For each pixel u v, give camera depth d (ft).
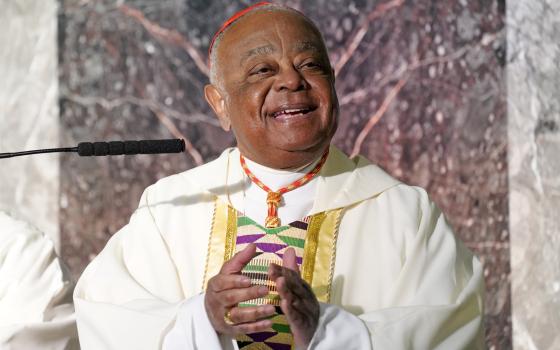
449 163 28.58
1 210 20.08
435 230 16.52
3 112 30.09
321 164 17.10
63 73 30.09
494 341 27.71
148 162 29.68
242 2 29.63
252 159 16.99
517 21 28.58
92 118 29.86
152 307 15.49
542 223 27.96
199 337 14.46
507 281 27.99
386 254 16.26
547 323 27.66
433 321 14.94
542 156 28.17
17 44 30.27
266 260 16.25
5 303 18.52
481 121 28.50
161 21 29.89
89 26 30.09
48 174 29.84
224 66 16.49
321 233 16.51
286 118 15.76
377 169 17.52
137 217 17.53
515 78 28.48
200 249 16.78
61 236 29.66
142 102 29.78
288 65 15.85
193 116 29.63
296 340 14.16
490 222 28.30
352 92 28.99
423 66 28.86
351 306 16.03
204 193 17.33
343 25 29.12
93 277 16.81
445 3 28.84
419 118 28.78
